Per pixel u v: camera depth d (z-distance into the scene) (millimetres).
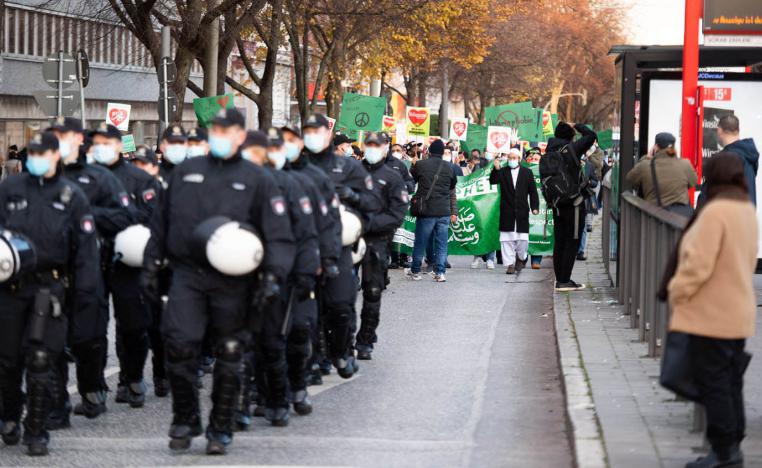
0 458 9922
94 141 12492
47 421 10547
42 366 10023
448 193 24938
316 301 12500
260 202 9938
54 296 10195
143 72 66938
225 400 9898
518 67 86438
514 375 14016
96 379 11547
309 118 13094
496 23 78500
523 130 48438
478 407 12102
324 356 13797
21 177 10375
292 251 9992
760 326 16203
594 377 12422
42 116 57062
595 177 37375
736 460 8688
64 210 10328
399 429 11047
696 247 8461
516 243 26859
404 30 53812
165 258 10180
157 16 35438
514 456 9945
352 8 49062
